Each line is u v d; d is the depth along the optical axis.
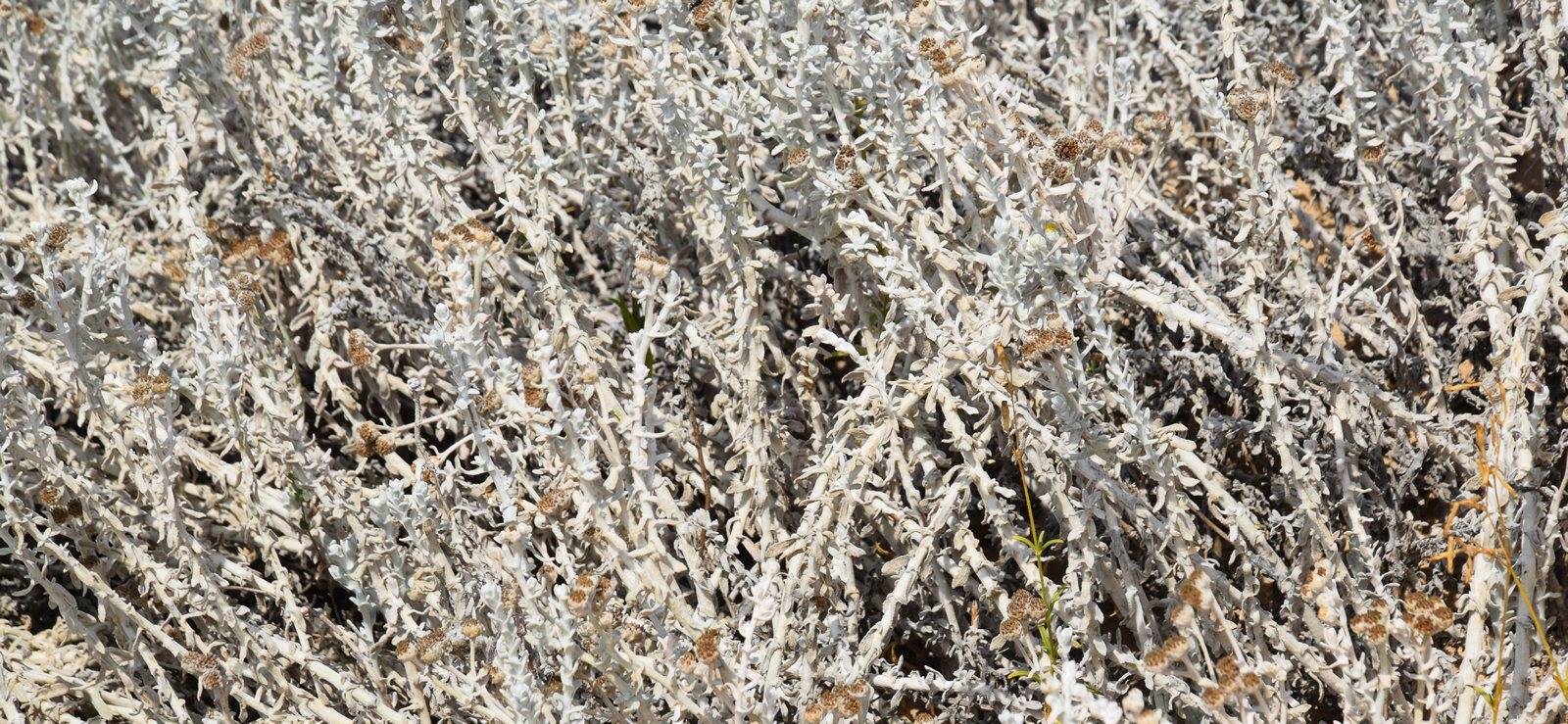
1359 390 2.05
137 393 2.00
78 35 3.41
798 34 2.25
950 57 2.00
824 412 2.55
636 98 2.42
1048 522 2.34
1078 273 1.91
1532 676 1.99
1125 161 2.55
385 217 2.79
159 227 2.93
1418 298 2.68
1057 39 2.83
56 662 2.39
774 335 2.51
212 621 2.22
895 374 2.34
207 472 2.62
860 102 2.46
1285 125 2.81
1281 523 2.06
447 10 2.50
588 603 1.65
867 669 1.99
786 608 1.96
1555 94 2.40
